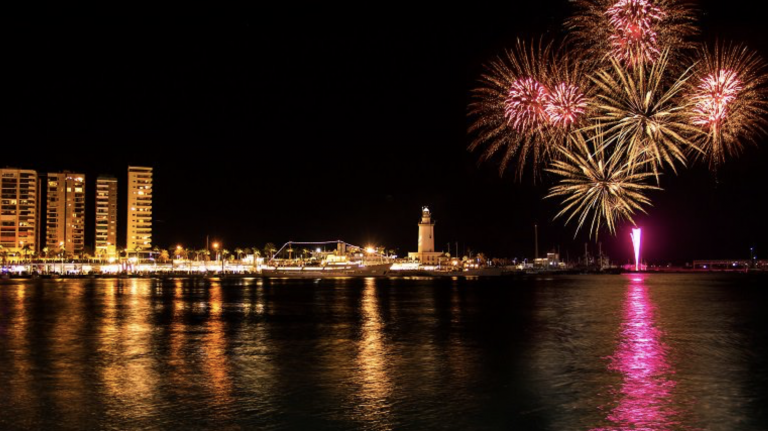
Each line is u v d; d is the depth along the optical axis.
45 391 23.11
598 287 109.25
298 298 80.69
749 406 20.28
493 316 53.12
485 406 20.64
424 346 34.69
